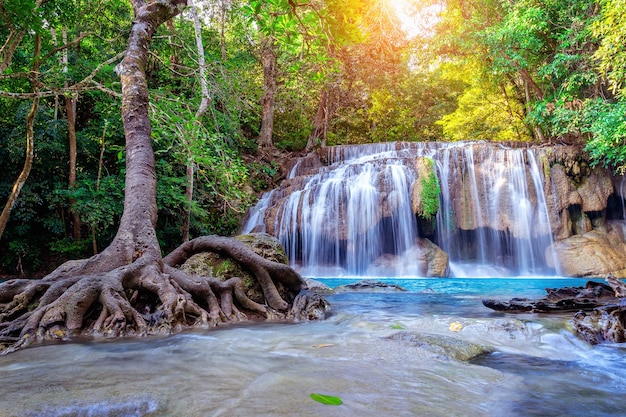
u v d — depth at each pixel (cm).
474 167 1612
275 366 211
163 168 1468
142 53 557
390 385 179
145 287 406
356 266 1561
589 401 177
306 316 448
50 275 422
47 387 166
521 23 1504
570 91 1545
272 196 1844
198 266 505
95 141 1529
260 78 2173
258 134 2427
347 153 2167
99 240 1486
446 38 1942
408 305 550
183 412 135
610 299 486
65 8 1076
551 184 1520
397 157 1811
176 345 287
